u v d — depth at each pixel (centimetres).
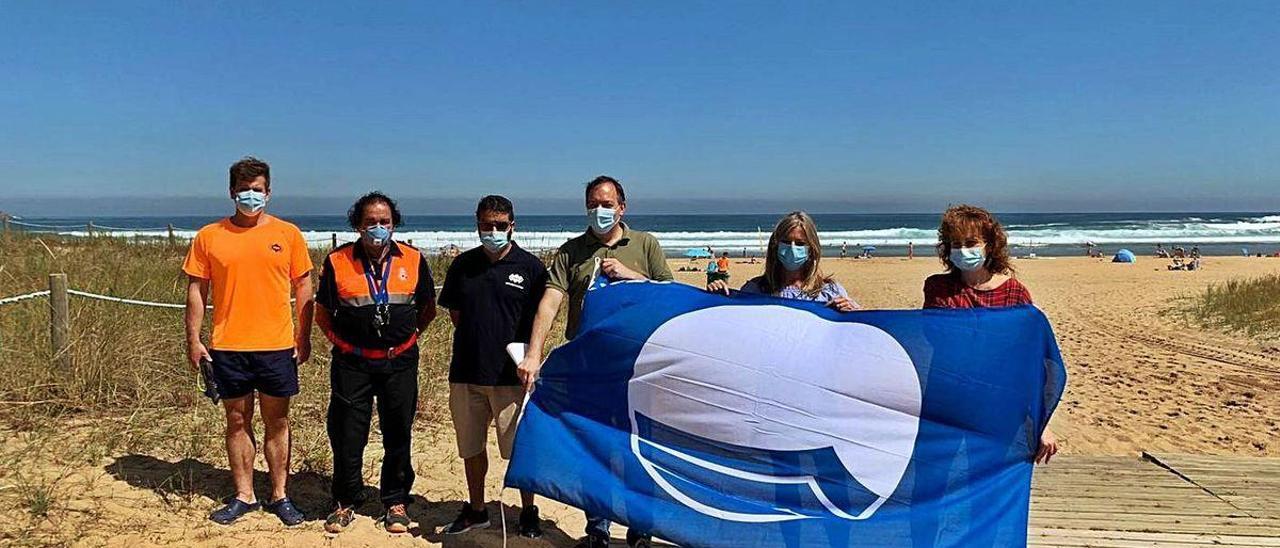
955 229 430
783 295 452
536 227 10631
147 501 504
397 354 489
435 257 1969
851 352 423
